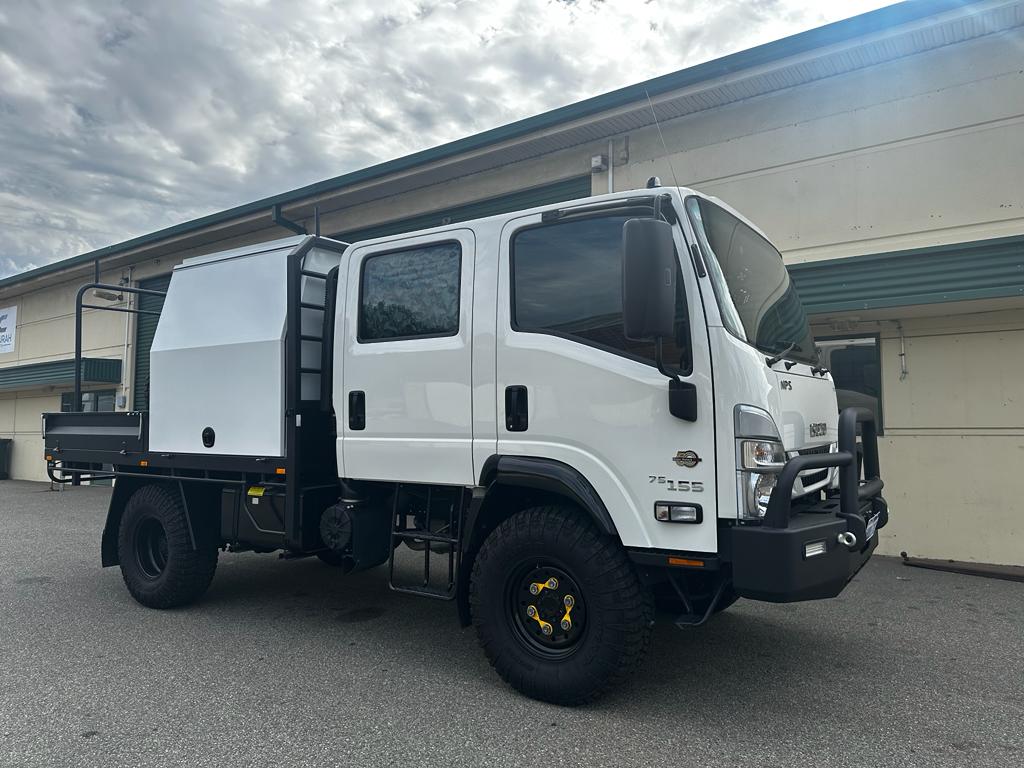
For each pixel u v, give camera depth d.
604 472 3.48
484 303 3.92
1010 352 6.75
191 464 5.16
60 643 4.67
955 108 6.82
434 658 4.38
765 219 7.83
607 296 3.58
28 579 6.57
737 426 3.21
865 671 4.12
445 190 10.75
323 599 5.84
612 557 3.44
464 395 3.95
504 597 3.73
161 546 5.59
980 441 6.86
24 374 17.25
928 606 5.48
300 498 4.64
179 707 3.62
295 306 4.66
